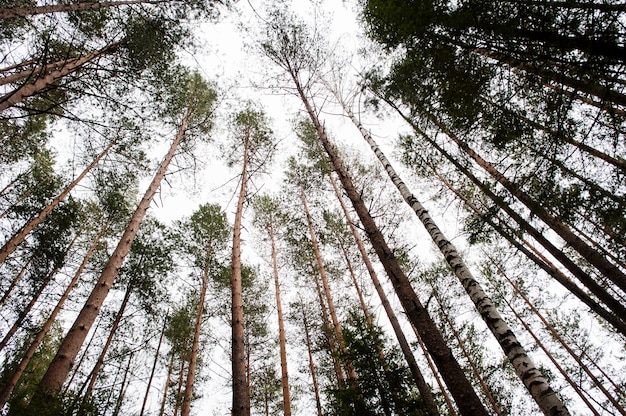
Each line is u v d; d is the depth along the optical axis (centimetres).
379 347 664
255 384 1380
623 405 1043
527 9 320
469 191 1029
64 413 509
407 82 537
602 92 346
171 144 995
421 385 626
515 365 361
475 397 363
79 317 532
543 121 381
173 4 674
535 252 1102
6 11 445
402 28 421
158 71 770
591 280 638
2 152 966
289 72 911
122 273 1057
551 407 307
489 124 449
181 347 1243
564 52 329
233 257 812
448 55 416
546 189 399
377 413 554
